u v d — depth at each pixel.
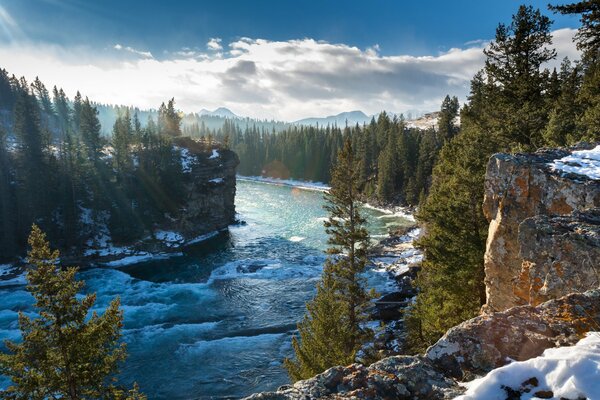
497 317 5.67
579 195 10.71
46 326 13.90
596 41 18.31
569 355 4.21
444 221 22.66
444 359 5.15
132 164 73.94
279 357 30.92
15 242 55.66
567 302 5.96
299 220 84.44
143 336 34.75
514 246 12.16
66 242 59.09
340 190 22.70
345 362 18.06
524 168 12.27
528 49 24.50
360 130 148.38
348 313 21.78
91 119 72.06
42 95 134.12
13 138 98.25
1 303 42.53
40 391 13.31
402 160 105.56
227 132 197.50
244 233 76.12
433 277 23.23
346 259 23.03
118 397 14.77
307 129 170.12
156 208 70.44
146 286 48.38
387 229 75.50
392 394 4.48
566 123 32.09
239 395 26.41
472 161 25.12
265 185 147.00
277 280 48.72
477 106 38.53
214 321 37.69
